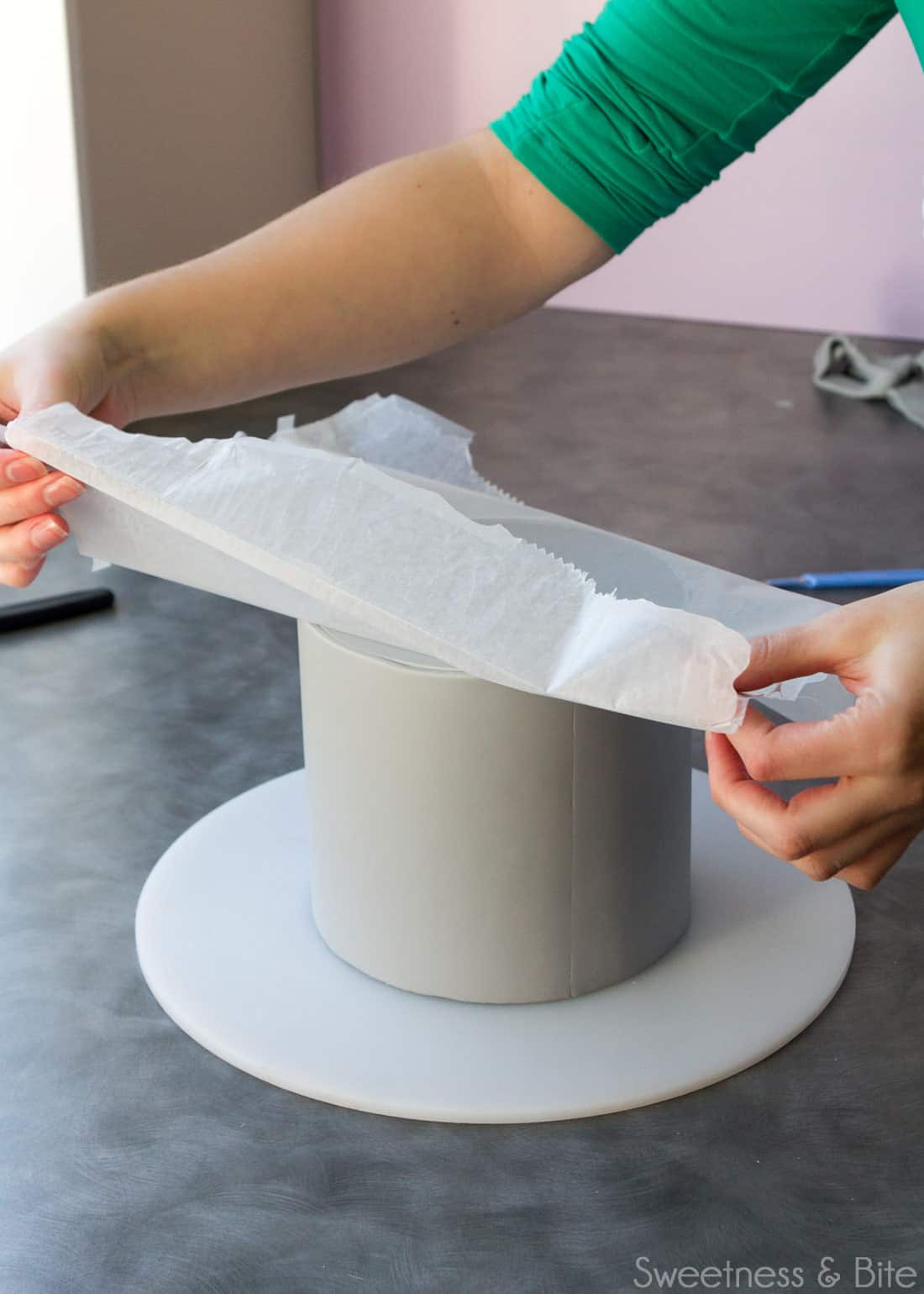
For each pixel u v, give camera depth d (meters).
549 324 1.99
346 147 2.17
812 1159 0.48
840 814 0.45
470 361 1.77
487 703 0.52
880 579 1.01
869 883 0.49
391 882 0.56
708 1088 0.52
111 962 0.60
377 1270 0.43
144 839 0.70
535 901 0.55
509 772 0.53
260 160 2.00
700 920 0.62
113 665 0.89
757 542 1.13
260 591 0.52
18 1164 0.48
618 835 0.55
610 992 0.57
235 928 0.62
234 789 0.74
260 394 0.68
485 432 1.46
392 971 0.57
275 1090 0.52
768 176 1.94
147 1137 0.50
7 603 0.97
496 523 0.60
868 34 0.65
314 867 0.60
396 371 1.71
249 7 1.91
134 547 0.52
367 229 0.67
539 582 0.45
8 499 0.49
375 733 0.54
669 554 0.59
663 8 0.65
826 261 1.94
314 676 0.56
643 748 0.55
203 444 0.48
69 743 0.79
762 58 0.65
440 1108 0.50
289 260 0.66
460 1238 0.45
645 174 0.68
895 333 1.94
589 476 1.31
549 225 0.70
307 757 0.58
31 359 0.58
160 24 1.71
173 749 0.79
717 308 2.03
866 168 1.88
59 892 0.65
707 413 1.53
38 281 1.60
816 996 0.57
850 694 0.51
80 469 0.47
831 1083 0.52
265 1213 0.46
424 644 0.43
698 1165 0.48
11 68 1.52
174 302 0.64
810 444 1.41
